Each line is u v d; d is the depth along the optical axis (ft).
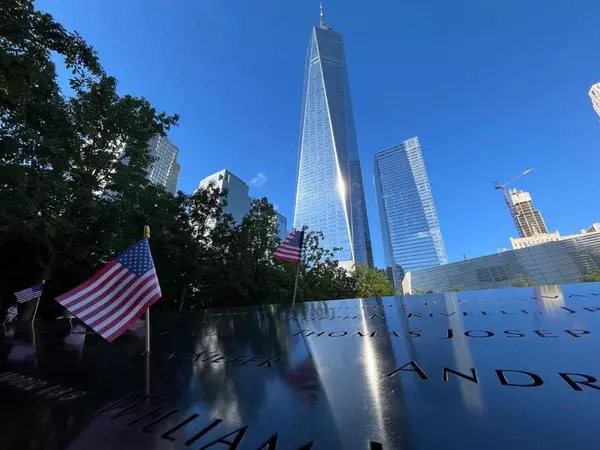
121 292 19.86
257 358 18.62
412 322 23.63
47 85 49.19
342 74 509.35
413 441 8.95
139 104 70.85
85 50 46.70
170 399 13.60
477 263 307.37
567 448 7.93
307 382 14.10
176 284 88.07
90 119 62.95
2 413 13.34
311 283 100.42
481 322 21.17
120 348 24.38
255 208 96.89
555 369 12.64
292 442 9.61
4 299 74.28
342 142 444.96
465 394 11.38
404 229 501.56
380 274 161.68
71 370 19.16
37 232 54.08
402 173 529.86
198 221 91.76
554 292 28.53
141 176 75.00
